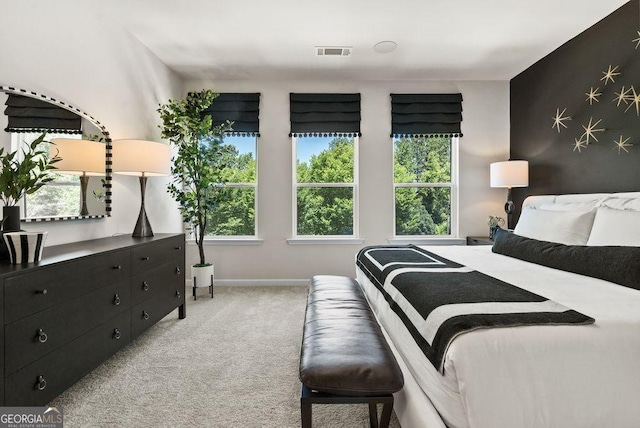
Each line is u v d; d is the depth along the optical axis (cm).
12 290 129
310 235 411
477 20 275
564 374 104
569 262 197
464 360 104
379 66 363
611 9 260
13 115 180
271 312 302
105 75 259
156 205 341
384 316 194
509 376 103
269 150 400
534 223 259
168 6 253
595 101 281
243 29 287
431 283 162
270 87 399
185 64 356
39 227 199
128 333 208
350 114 397
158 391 175
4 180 150
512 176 349
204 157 353
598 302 135
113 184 270
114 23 270
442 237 408
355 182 409
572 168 307
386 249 289
